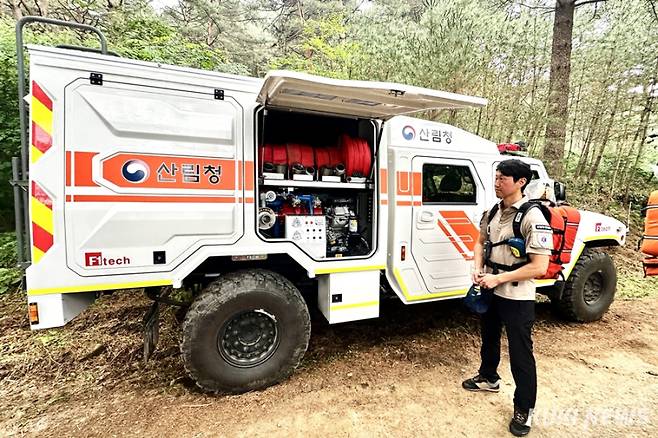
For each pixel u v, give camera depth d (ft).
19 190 7.52
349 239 10.89
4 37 17.80
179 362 9.86
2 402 8.04
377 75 23.71
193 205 7.97
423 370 9.90
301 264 9.10
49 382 8.88
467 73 21.40
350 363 10.17
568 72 22.15
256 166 8.63
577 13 27.27
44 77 6.88
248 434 7.15
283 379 8.95
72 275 7.08
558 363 10.48
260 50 51.42
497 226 8.07
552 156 22.38
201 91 8.07
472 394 8.77
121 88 7.41
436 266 11.16
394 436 7.21
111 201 7.30
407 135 10.87
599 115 28.63
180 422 7.45
